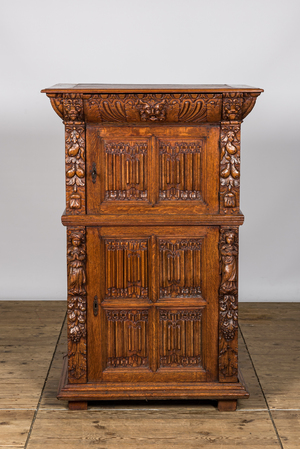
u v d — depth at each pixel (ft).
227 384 9.92
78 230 9.48
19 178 15.11
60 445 8.87
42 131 14.88
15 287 15.62
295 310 14.94
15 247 15.48
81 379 9.91
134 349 9.92
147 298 9.78
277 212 15.28
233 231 9.51
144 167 9.38
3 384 10.80
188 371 9.96
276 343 12.80
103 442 8.97
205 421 9.60
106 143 9.32
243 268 15.58
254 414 9.82
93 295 9.71
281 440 9.05
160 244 9.62
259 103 14.70
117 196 9.46
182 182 9.45
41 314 14.53
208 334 9.86
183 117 9.14
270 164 15.01
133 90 8.87
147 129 9.28
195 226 9.54
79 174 9.28
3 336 13.09
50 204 15.28
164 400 10.26
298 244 15.43
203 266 9.68
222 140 9.23
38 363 11.71
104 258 9.62
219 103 9.02
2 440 9.00
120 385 9.92
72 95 8.89
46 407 10.01
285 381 11.00
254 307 15.15
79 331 9.75
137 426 9.43
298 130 14.82
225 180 9.35
